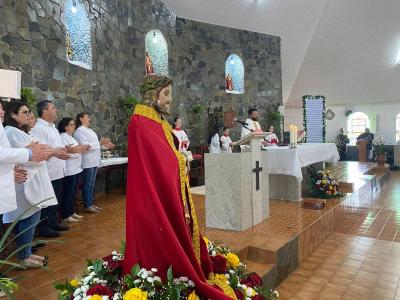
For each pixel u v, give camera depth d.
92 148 4.58
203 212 4.55
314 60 13.22
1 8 4.14
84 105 5.78
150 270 1.63
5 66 4.18
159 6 8.23
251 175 3.78
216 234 3.49
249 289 1.91
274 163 4.99
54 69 5.08
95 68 6.09
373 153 13.85
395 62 12.69
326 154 6.27
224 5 9.13
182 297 1.60
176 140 1.91
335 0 10.62
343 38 12.05
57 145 3.63
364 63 13.04
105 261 1.90
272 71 11.50
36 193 2.69
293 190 5.21
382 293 2.89
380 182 8.82
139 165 1.66
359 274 3.29
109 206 5.03
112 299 1.58
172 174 1.70
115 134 6.69
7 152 2.09
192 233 1.85
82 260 2.81
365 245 4.16
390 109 15.07
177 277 1.64
